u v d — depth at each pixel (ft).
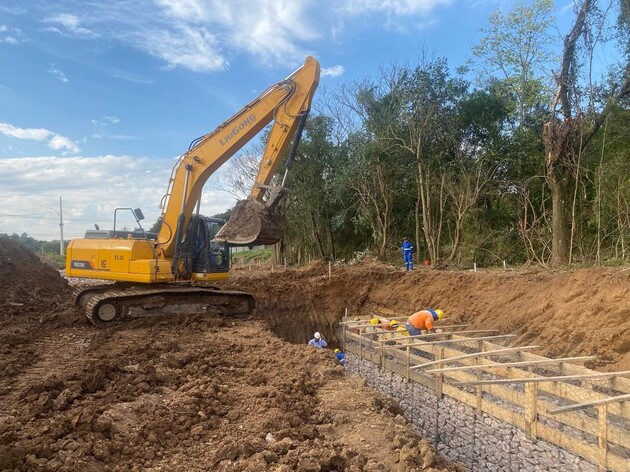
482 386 22.76
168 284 38.68
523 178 64.59
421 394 27.25
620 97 51.37
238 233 35.96
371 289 57.82
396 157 75.56
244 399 20.66
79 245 39.37
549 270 45.47
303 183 91.50
